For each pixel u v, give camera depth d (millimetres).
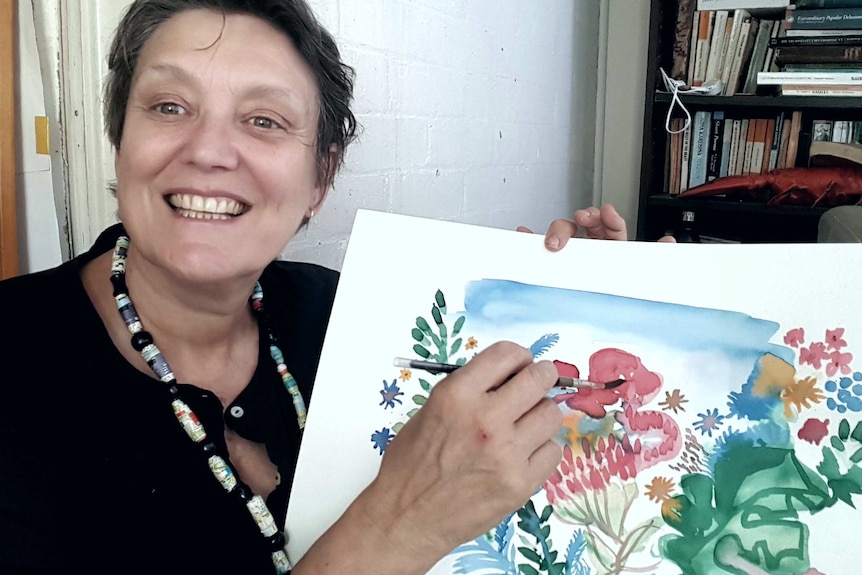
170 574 547
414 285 640
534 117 2008
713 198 2064
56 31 889
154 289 638
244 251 615
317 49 664
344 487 580
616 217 821
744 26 1957
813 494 581
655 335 632
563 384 530
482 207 1781
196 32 591
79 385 564
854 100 1797
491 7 1705
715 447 599
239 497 596
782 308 624
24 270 894
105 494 540
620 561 570
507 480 465
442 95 1551
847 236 1069
